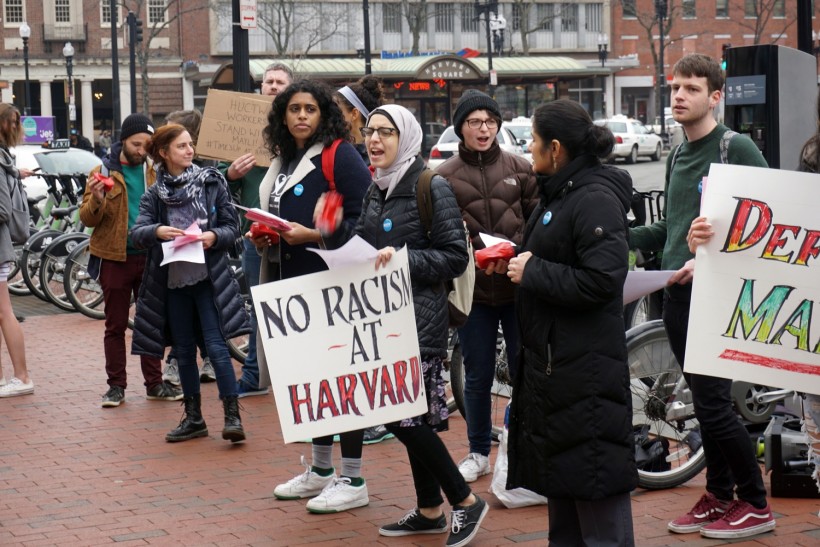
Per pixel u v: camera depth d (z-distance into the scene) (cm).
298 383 591
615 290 496
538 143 517
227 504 702
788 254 552
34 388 1047
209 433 881
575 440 506
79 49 6956
